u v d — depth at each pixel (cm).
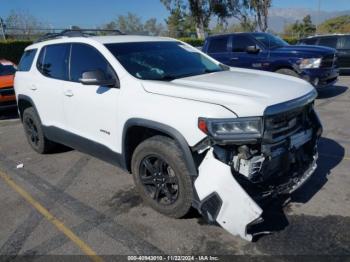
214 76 389
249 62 950
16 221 367
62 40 480
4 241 332
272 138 293
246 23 3400
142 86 352
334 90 1036
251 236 281
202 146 296
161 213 359
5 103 858
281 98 308
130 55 402
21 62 587
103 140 405
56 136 500
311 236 312
